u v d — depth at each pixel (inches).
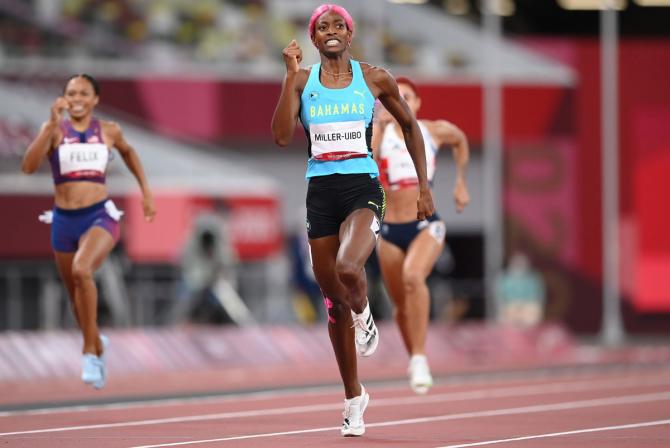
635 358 2352.4
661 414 1136.2
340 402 1316.4
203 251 2183.8
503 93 3201.3
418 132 877.8
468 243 3356.3
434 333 2335.1
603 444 883.4
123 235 2358.5
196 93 2977.4
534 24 3885.3
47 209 2390.5
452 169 3132.4
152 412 1197.1
